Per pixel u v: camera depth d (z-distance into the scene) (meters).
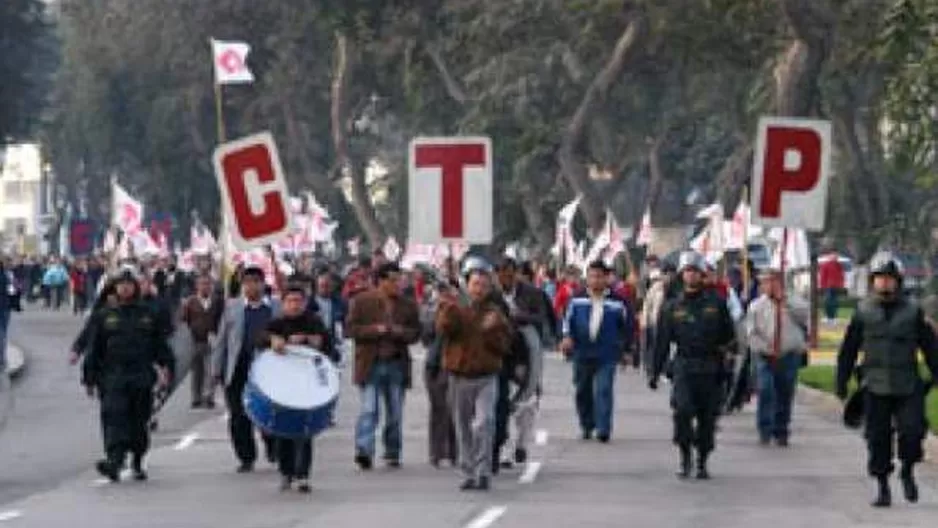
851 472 57.03
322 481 54.00
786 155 62.41
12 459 61.28
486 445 51.62
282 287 65.50
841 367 48.28
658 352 55.56
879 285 47.84
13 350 124.94
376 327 56.97
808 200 62.50
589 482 53.84
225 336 56.28
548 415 77.25
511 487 52.47
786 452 63.34
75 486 53.41
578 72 172.88
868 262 153.62
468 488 51.78
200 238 161.75
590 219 164.50
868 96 182.62
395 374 57.31
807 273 148.25
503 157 185.88
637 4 156.38
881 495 48.47
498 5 170.88
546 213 181.38
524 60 173.75
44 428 72.75
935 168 90.12
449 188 55.22
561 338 67.75
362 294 57.47
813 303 127.25
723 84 193.75
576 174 165.62
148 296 56.56
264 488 52.34
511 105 174.12
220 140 89.50
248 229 58.06
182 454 62.12
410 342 57.34
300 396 50.00
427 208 55.38
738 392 74.00
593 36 166.38
